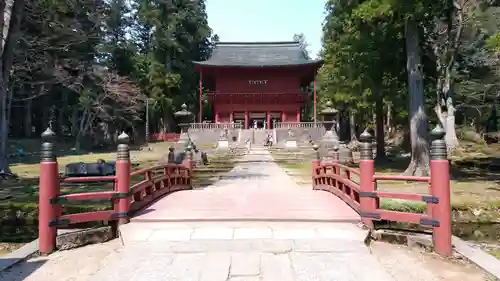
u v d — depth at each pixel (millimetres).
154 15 49906
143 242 5902
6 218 9156
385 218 6461
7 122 17344
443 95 19953
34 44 23625
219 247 5645
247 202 8875
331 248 5609
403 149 35688
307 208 8062
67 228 8148
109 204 9391
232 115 46938
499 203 9461
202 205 8500
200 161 20844
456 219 8938
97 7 31969
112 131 46188
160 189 9789
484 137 32562
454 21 19844
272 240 5938
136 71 48031
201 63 44250
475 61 26250
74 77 33250
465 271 5090
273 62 46000
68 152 36031
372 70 18641
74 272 5086
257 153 29234
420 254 5770
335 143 21766
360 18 15680
